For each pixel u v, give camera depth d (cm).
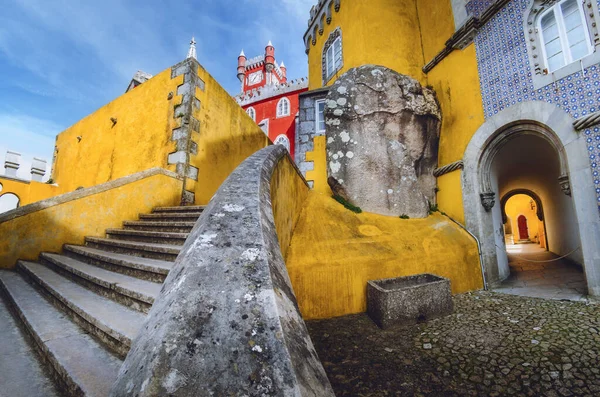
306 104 952
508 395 245
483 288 586
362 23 905
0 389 160
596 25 480
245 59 4900
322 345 352
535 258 955
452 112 755
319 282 446
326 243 501
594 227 459
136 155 815
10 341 226
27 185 1042
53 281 344
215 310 94
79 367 167
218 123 880
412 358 314
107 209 571
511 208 1728
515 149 717
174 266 128
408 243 554
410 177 693
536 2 573
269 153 364
